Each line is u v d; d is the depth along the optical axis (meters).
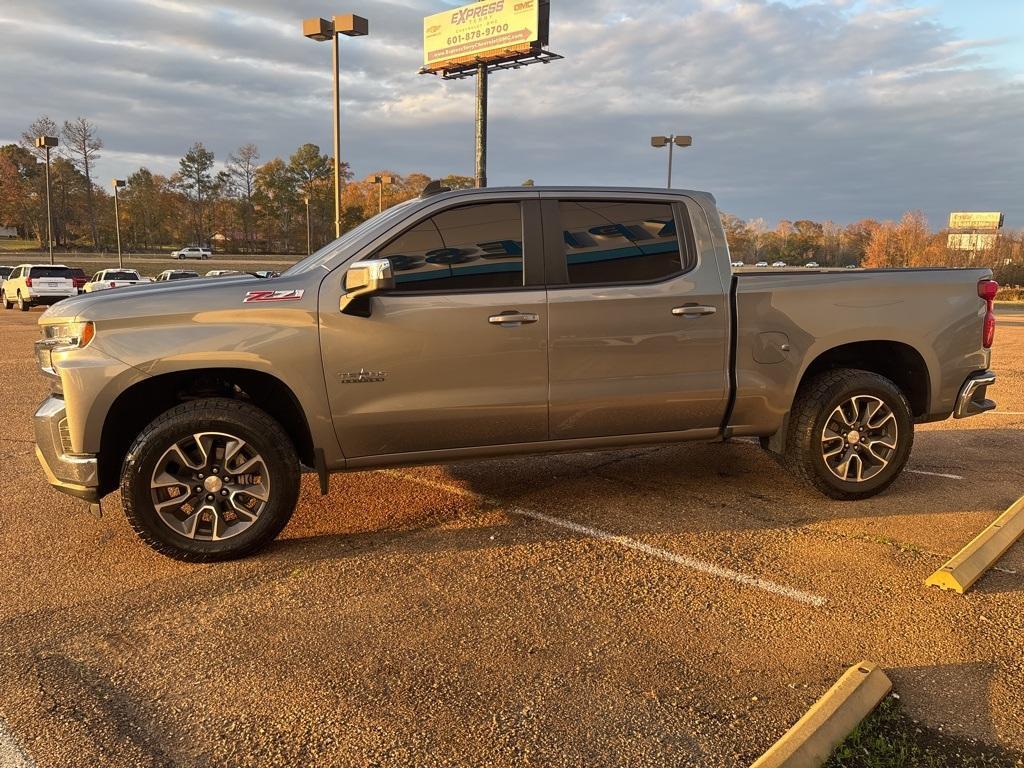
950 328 4.52
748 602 3.20
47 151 47.75
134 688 2.56
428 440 3.89
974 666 2.67
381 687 2.56
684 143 32.09
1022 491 4.73
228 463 3.62
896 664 2.69
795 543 3.87
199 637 2.92
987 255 78.62
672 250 4.16
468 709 2.43
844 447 4.43
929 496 4.64
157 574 3.53
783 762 2.05
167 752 2.22
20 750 2.23
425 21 52.34
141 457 3.46
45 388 9.12
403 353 3.73
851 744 2.21
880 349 4.67
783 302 4.24
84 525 4.21
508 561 3.66
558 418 4.02
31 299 27.03
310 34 19.75
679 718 2.37
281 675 2.64
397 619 3.06
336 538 3.99
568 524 4.18
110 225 105.12
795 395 4.45
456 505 4.53
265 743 2.26
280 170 109.94
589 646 2.83
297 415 3.89
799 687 2.55
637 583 3.40
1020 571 3.49
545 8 47.69
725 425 4.33
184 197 111.69
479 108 50.75
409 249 3.81
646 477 5.12
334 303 3.65
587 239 4.03
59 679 2.62
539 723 2.35
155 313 3.50
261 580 3.46
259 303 3.60
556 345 3.93
